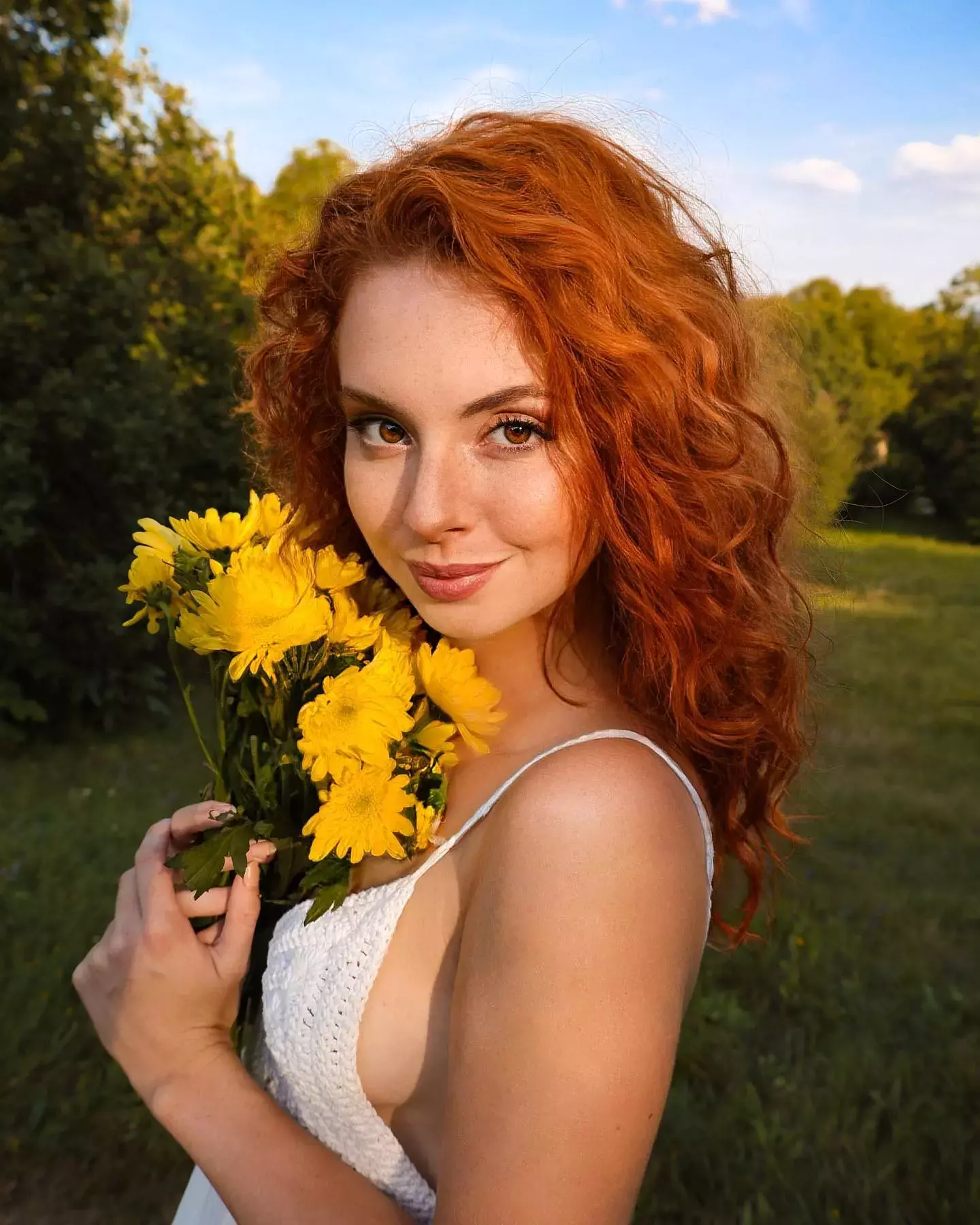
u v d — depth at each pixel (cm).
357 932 101
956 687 805
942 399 2377
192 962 106
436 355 86
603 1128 78
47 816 484
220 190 966
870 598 1326
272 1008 106
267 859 107
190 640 104
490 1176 78
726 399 105
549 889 81
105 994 109
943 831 497
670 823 87
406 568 96
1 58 638
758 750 120
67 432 598
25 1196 247
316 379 119
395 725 97
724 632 104
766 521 115
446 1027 97
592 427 93
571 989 79
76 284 625
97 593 614
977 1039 303
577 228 88
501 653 106
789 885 404
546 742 101
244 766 111
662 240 99
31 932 345
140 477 642
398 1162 100
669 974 82
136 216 802
